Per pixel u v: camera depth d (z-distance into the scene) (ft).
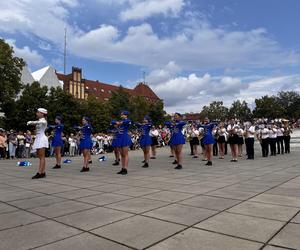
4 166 43.04
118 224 14.60
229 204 18.07
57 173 33.76
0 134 62.13
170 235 13.00
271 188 23.00
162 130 99.66
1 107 111.45
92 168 38.68
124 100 197.57
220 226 14.07
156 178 28.81
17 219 15.72
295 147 80.23
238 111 294.46
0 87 104.68
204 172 32.99
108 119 163.53
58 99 128.98
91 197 20.58
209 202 18.63
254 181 26.43
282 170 34.14
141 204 18.33
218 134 51.24
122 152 32.58
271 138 56.95
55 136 39.29
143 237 12.82
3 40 108.37
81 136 36.01
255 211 16.47
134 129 92.22
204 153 49.06
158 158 52.90
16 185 26.00
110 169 37.24
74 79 247.50
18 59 111.04
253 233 13.10
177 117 37.22
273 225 14.12
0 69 105.40
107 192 22.20
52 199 20.20
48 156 66.74
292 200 18.97
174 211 16.67
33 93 123.54
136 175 31.14
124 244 12.10
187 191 22.12
